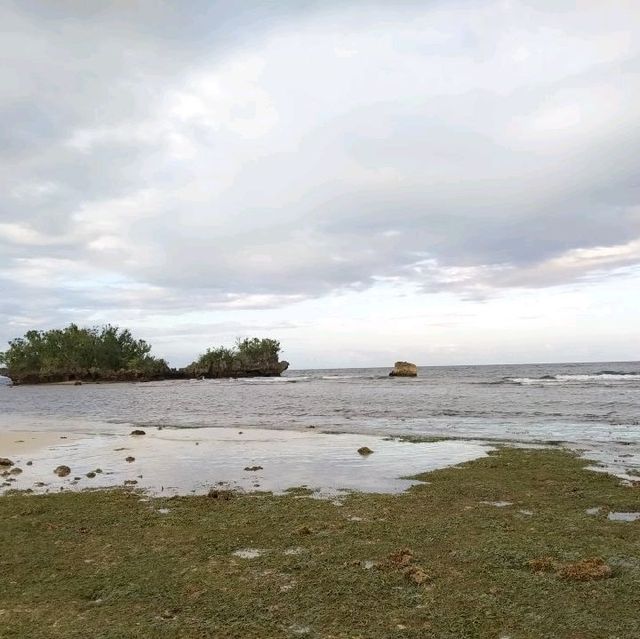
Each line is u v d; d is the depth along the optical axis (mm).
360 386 78188
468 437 23141
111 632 6000
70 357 152250
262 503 11820
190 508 11500
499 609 6324
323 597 6797
